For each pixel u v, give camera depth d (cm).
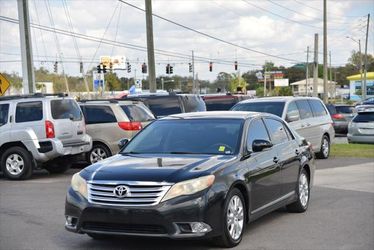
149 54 2569
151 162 700
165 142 787
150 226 632
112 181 649
